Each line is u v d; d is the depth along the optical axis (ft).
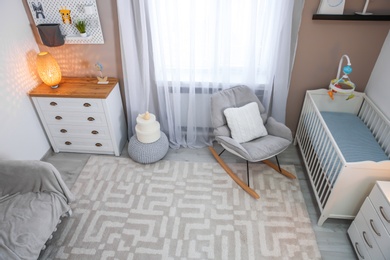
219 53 8.38
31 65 8.50
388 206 5.31
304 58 8.48
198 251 6.63
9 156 7.88
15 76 7.88
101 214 7.54
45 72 8.10
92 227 7.18
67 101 8.36
